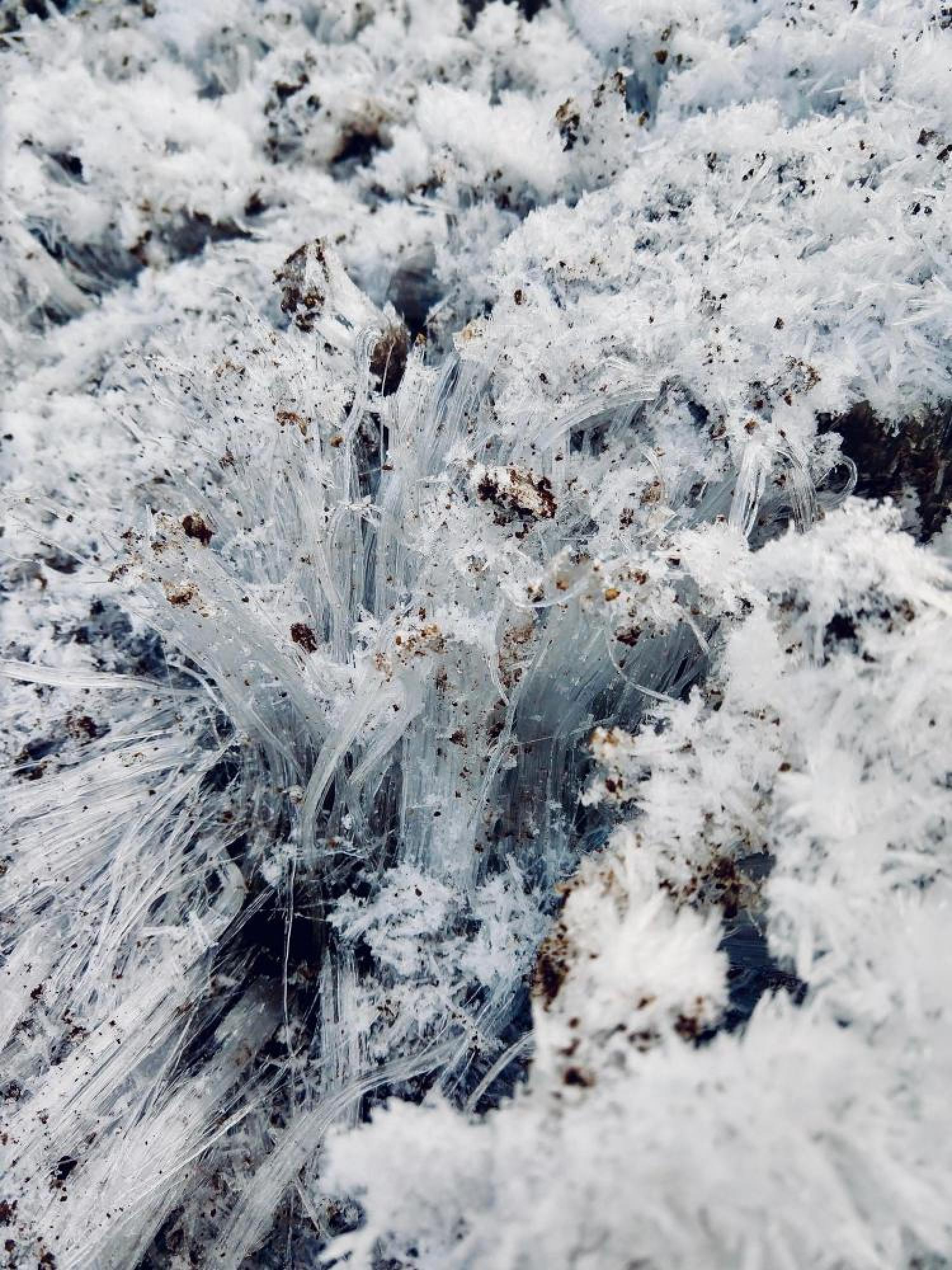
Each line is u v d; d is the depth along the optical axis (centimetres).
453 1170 7
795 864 8
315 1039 11
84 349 15
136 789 12
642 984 7
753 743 8
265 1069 11
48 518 14
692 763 9
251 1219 10
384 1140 7
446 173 15
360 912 11
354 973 11
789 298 11
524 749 11
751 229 12
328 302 13
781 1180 6
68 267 16
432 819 11
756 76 14
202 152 16
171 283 16
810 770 8
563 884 8
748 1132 6
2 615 14
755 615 9
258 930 11
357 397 12
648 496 10
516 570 10
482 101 15
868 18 13
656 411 12
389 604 12
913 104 12
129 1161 10
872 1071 7
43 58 17
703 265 12
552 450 11
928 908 7
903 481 11
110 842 12
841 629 9
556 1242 7
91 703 13
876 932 7
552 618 10
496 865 11
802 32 13
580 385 11
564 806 11
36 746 13
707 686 9
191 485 12
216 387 12
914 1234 7
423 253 15
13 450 15
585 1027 7
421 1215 7
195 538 11
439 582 10
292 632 11
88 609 14
